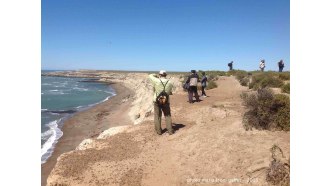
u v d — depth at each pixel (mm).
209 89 26844
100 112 40469
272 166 6379
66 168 8141
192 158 8102
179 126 11883
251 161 6984
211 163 7535
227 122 10664
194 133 10086
